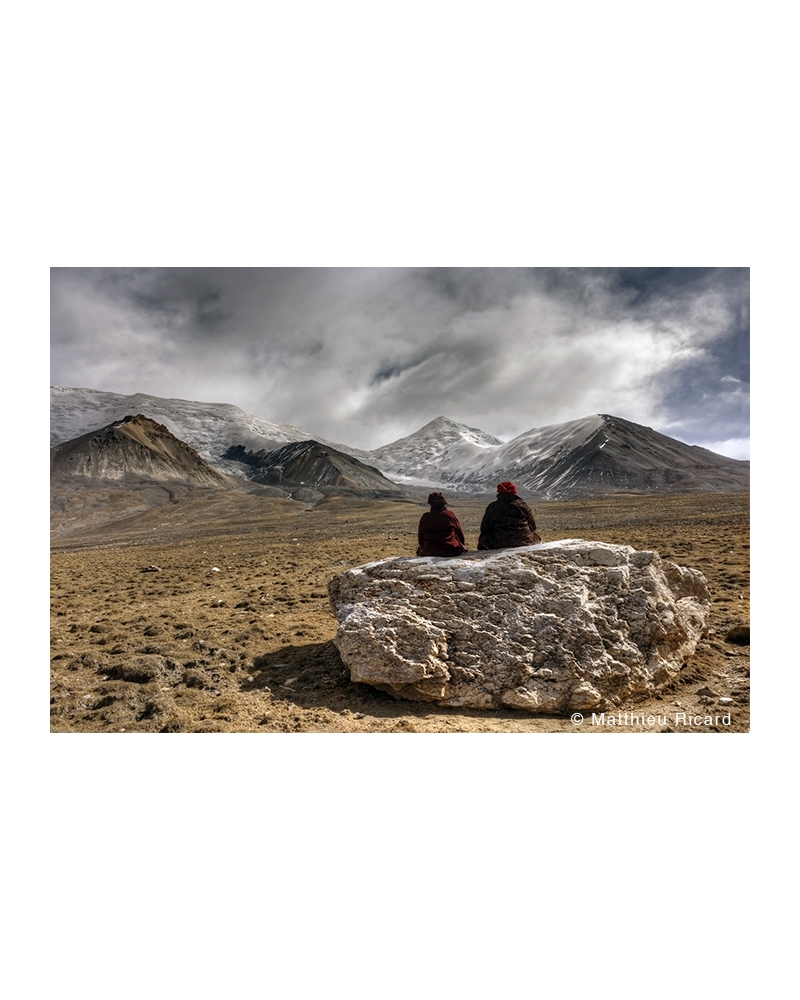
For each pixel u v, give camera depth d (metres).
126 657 9.57
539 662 7.78
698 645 9.20
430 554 9.12
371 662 7.78
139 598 15.84
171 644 10.26
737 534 21.64
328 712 7.63
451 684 7.78
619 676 7.71
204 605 14.05
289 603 13.91
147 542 49.38
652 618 8.20
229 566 22.47
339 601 9.06
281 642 10.52
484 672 7.74
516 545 9.11
